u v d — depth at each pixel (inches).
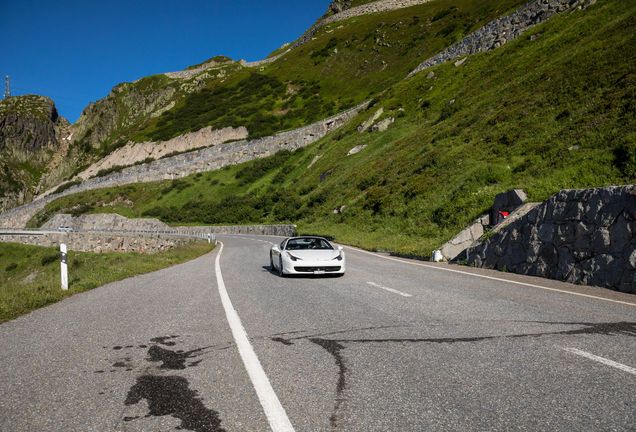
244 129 3887.8
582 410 107.9
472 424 100.4
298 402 115.0
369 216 1120.2
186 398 118.4
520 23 2126.0
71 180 4539.9
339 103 3777.1
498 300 271.0
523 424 100.2
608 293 303.1
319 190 1859.0
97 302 288.0
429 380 130.6
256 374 137.9
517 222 454.6
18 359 158.1
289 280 392.8
